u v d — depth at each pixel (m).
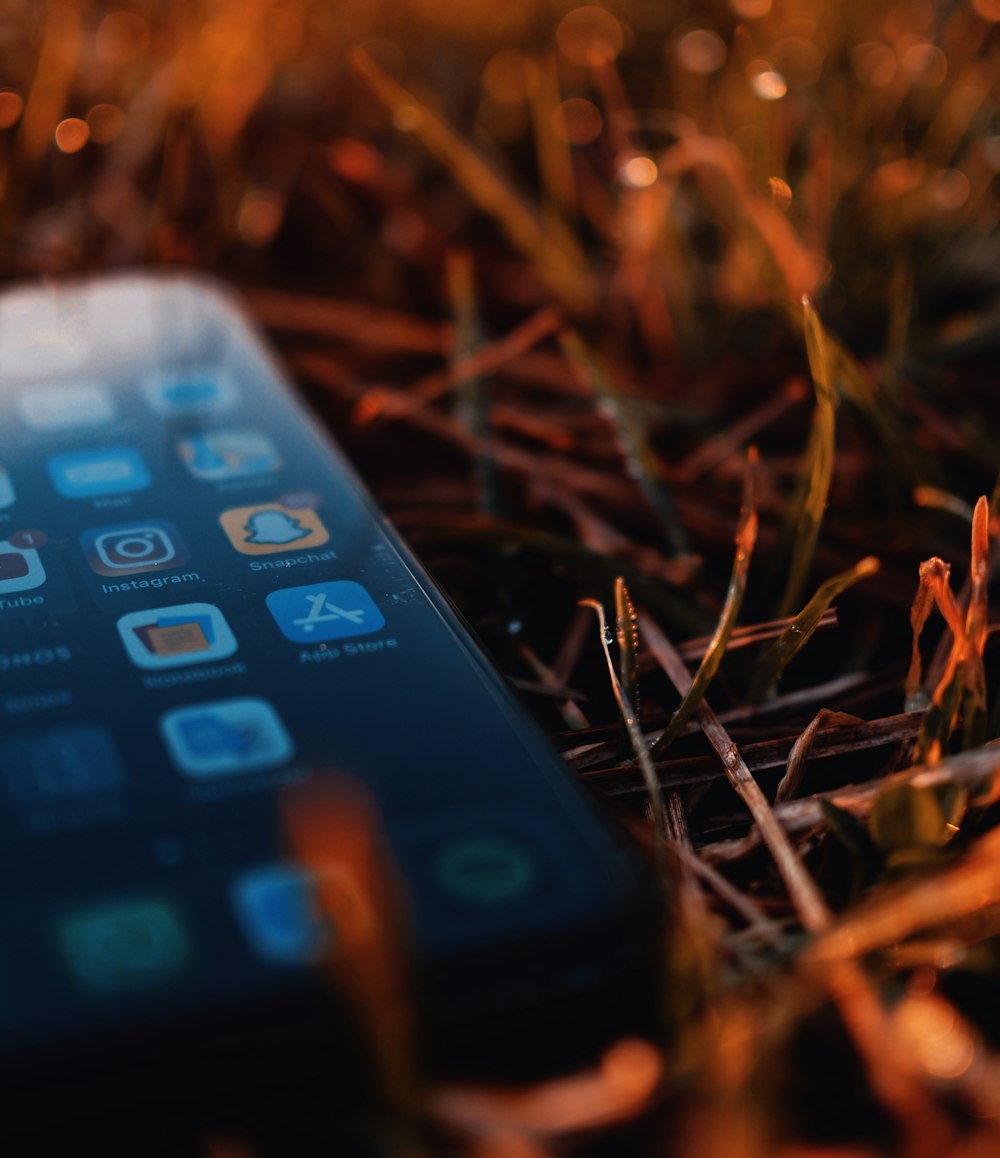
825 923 0.21
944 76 0.35
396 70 0.40
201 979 0.19
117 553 0.24
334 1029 0.19
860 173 0.33
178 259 0.34
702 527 0.28
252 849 0.20
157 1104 0.19
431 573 0.25
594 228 0.37
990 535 0.26
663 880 0.21
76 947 0.19
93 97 0.36
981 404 0.31
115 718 0.21
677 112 0.38
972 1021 0.21
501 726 0.22
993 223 0.34
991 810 0.23
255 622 0.23
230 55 0.34
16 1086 0.19
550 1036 0.20
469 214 0.36
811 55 0.38
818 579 0.27
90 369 0.28
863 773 0.24
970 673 0.22
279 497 0.25
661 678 0.25
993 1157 0.19
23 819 0.20
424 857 0.20
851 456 0.29
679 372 0.32
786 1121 0.20
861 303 0.31
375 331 0.32
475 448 0.29
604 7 0.44
